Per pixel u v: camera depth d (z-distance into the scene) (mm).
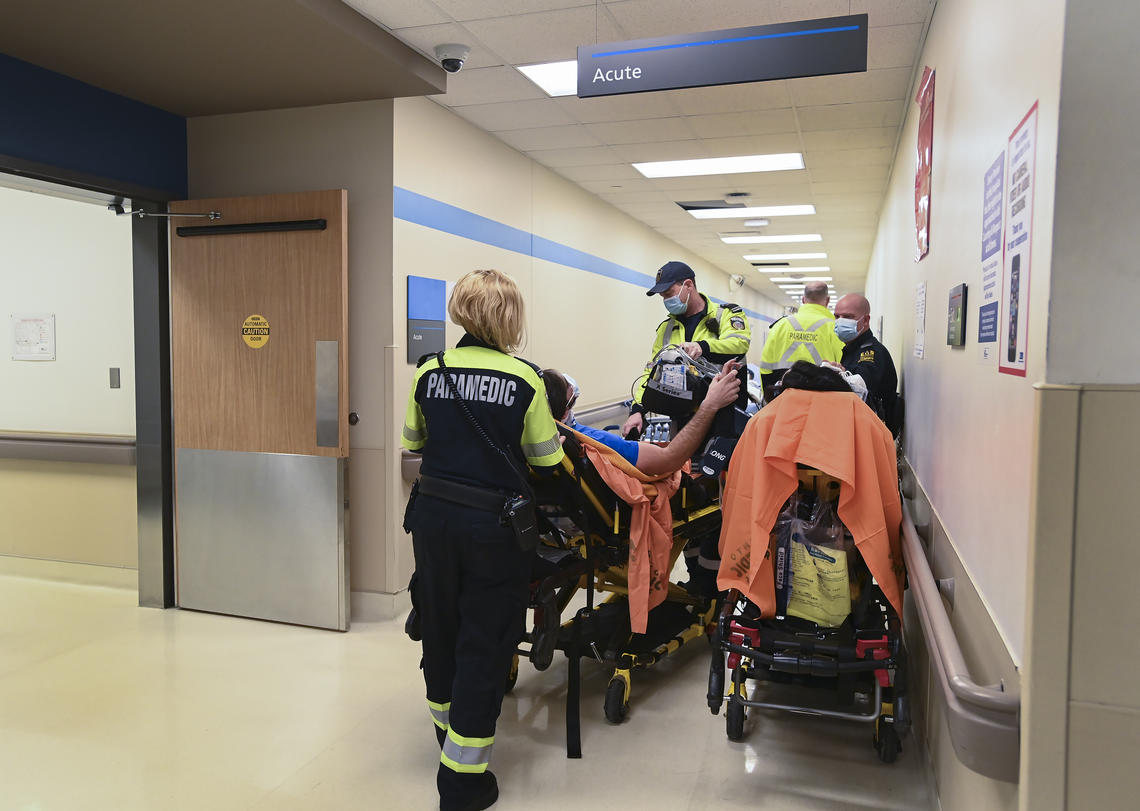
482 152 4938
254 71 3344
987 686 1476
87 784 2342
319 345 3629
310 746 2576
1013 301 1422
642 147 5441
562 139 5203
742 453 2578
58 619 3828
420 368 2316
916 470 3119
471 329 2268
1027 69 1365
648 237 9141
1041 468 1193
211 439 3848
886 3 3100
